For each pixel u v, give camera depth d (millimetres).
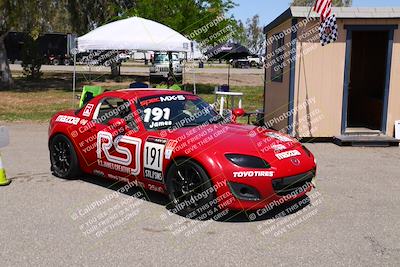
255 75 35625
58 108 16188
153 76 25750
